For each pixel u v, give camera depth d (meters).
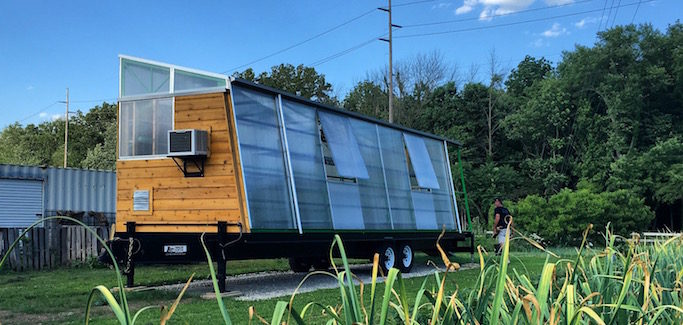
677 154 37.69
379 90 43.25
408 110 42.28
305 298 8.21
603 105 42.97
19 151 58.56
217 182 8.89
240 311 7.04
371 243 11.84
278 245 9.67
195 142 8.77
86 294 8.77
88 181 19.30
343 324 2.27
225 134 8.88
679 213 40.59
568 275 3.14
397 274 2.12
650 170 37.69
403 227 12.88
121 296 1.89
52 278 11.19
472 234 15.30
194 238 9.01
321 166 10.55
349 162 11.19
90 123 61.69
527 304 2.34
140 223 9.47
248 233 8.55
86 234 13.93
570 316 2.38
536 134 42.56
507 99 46.12
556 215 23.53
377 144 12.66
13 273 12.12
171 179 9.28
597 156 40.41
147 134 9.55
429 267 14.24
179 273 12.27
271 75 45.72
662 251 4.40
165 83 9.46
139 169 9.55
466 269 12.95
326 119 11.02
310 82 45.97
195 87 9.18
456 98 44.09
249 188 8.70
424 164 14.34
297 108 10.25
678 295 3.50
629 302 3.00
